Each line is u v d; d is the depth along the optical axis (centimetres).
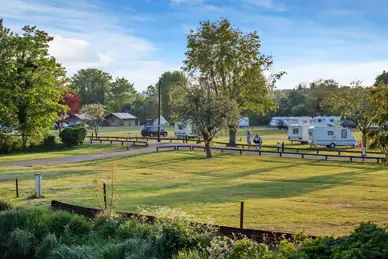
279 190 2266
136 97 15338
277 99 11644
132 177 2933
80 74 13800
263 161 3894
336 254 695
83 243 1209
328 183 2564
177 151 4716
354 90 5191
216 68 5253
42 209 1480
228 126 4441
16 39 4338
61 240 1235
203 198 1970
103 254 1054
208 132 4119
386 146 949
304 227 1343
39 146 5359
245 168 3459
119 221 1288
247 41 5319
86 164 3834
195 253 937
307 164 3638
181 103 4262
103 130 9988
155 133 7438
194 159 4097
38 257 1196
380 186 2414
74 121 11344
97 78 13875
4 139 5041
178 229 1052
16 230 1315
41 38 4625
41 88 4562
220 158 4141
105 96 14088
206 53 5156
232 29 5250
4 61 4269
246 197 2014
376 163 3597
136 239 1107
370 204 1811
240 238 1058
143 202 1825
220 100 4212
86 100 13700
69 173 3147
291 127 6028
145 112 13750
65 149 5316
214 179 2831
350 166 3475
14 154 4856
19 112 4253
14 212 1430
